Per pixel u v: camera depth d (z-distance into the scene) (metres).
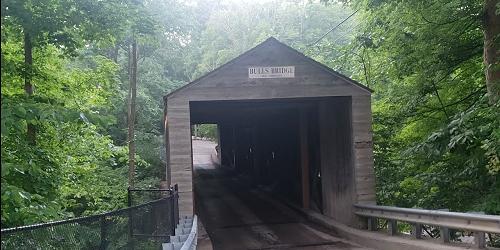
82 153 14.80
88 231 4.98
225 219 17.67
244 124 29.62
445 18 12.51
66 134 12.73
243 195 24.34
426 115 14.64
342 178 14.89
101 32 11.26
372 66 19.84
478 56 13.40
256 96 13.75
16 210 6.96
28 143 9.99
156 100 36.62
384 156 16.53
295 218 17.27
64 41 10.95
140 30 13.16
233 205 21.09
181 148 13.27
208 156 54.44
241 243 13.27
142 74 35.84
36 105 7.47
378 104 17.19
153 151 30.11
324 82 14.05
